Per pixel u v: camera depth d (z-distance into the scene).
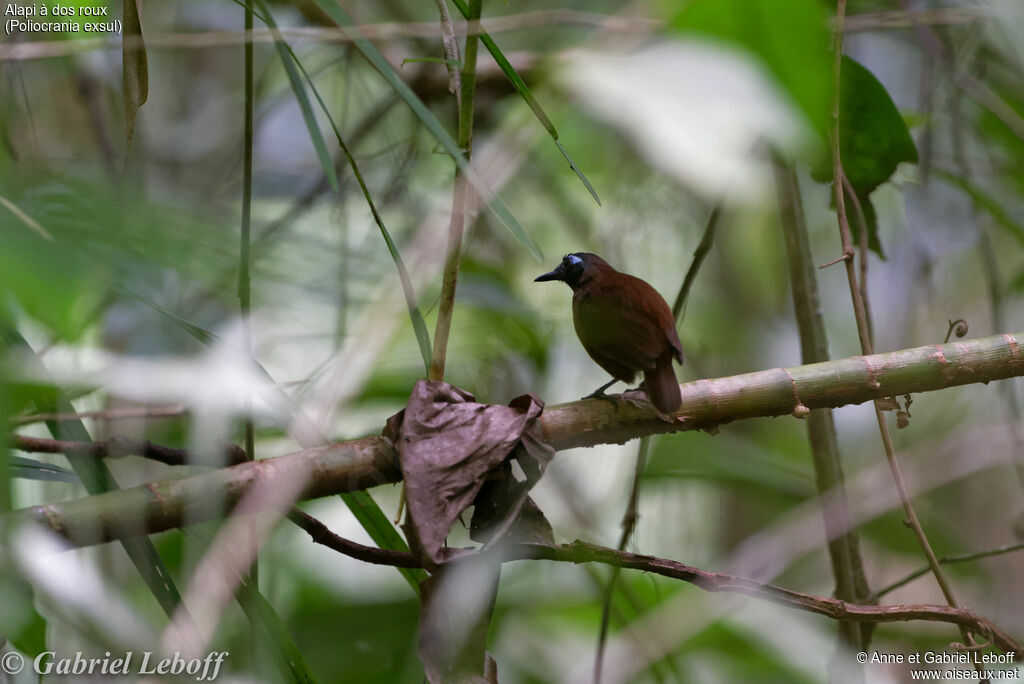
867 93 7.60
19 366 3.17
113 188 2.34
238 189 8.55
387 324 6.16
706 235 7.83
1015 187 9.55
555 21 7.67
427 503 4.70
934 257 10.81
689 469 9.19
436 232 8.03
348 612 9.10
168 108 9.81
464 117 5.05
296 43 9.16
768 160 8.15
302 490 4.73
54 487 5.70
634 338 7.28
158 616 7.02
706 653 9.45
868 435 12.51
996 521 11.57
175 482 4.37
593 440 5.66
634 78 4.62
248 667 4.57
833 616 5.18
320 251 5.61
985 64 9.43
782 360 12.19
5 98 5.66
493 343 8.13
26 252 1.86
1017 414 8.99
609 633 9.36
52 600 3.60
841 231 6.45
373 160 9.84
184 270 2.22
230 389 3.52
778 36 4.54
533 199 10.47
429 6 10.19
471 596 4.57
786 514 8.69
